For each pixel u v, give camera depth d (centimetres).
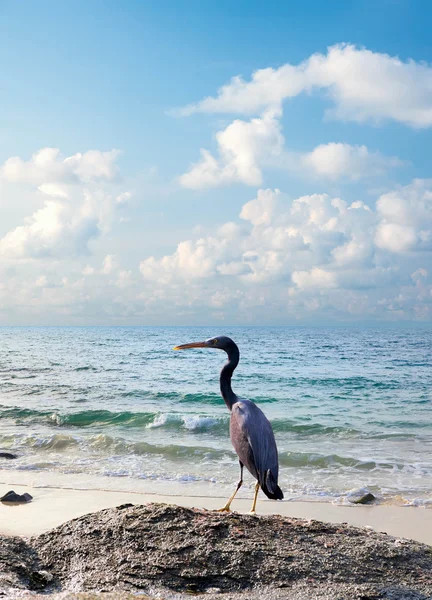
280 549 446
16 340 7856
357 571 423
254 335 10869
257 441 559
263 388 2283
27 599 348
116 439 1195
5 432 1355
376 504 791
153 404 1881
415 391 2189
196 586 408
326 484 905
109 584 407
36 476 932
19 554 449
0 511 712
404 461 1075
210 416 1517
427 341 7212
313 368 3141
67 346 5869
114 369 3077
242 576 414
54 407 1791
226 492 841
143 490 841
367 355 4222
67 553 448
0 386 2291
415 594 398
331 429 1402
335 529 496
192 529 468
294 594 392
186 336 9925
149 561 429
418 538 636
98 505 749
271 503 791
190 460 1069
